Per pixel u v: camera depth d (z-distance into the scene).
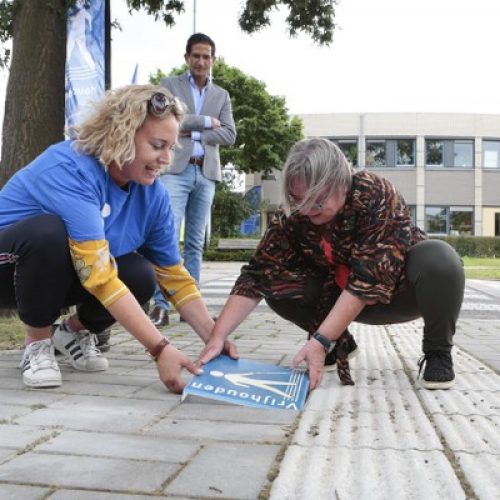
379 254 2.28
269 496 1.37
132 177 2.26
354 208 2.29
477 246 26.73
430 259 2.42
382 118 28.78
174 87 4.77
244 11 6.47
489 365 3.13
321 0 6.40
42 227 2.21
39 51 4.89
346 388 2.45
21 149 4.88
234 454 1.64
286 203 2.18
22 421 1.93
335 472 1.49
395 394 2.38
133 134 2.15
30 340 2.48
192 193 4.78
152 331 2.21
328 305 2.54
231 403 2.13
